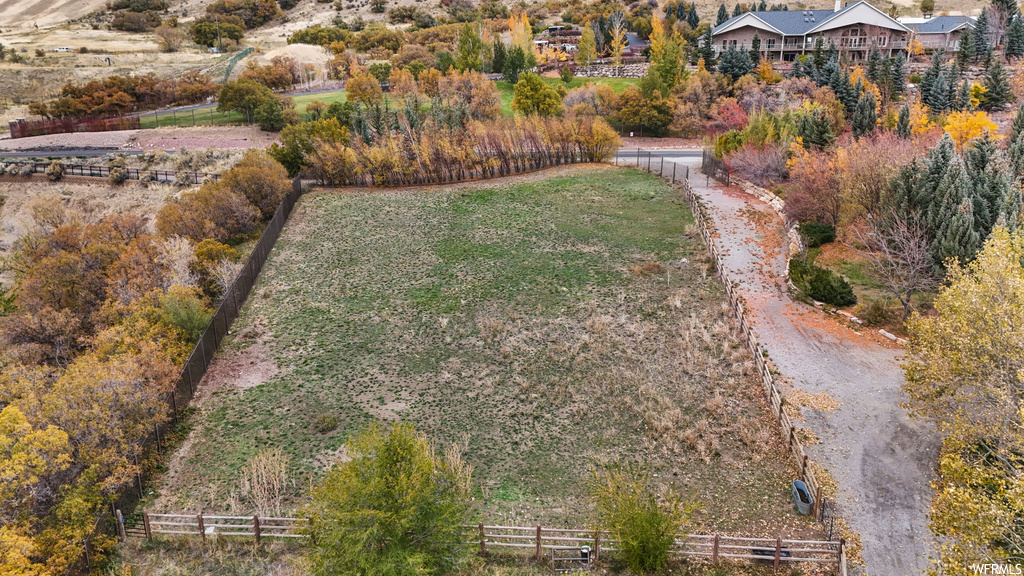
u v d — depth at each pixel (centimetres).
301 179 5766
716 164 5591
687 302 3538
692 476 2336
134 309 3241
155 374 2616
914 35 8900
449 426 2658
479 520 2145
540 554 2023
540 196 5262
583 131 6197
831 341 3064
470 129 6031
